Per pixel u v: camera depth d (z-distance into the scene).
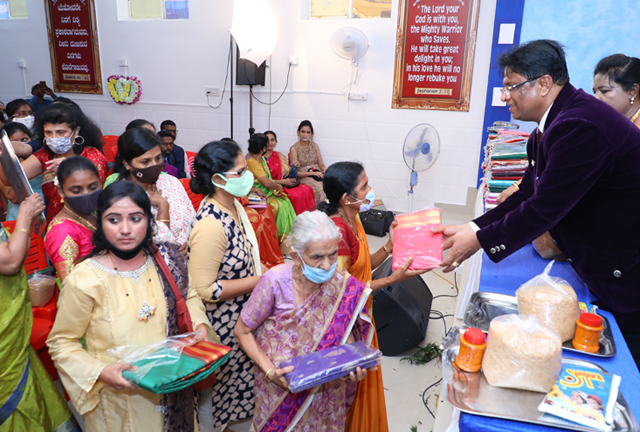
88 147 2.70
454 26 5.31
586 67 4.79
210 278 1.66
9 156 1.53
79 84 6.93
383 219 5.27
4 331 1.41
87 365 1.30
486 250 1.53
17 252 1.44
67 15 6.68
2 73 7.25
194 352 1.34
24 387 1.48
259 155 4.87
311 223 1.32
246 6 5.12
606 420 0.95
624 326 1.47
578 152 1.40
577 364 1.15
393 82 5.69
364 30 5.64
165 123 5.01
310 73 5.96
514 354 1.05
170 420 1.47
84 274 1.33
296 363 1.39
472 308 1.45
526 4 4.86
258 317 1.47
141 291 1.41
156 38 6.44
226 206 1.78
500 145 2.94
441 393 2.32
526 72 1.54
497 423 0.97
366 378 1.68
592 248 1.53
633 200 1.43
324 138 6.14
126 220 1.33
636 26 4.54
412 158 5.17
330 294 1.47
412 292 3.08
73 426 1.68
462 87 5.47
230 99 6.25
